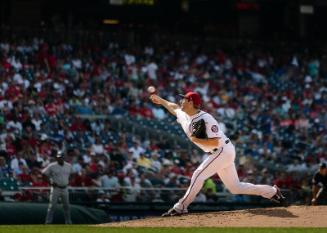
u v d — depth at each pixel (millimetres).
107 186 72312
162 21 121312
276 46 114938
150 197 73125
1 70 86438
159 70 99688
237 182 40812
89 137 81250
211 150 39750
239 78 105062
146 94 93188
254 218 39094
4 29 99188
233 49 112312
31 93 83875
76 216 64938
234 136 89938
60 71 91875
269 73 108500
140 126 88375
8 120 77125
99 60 97250
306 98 103750
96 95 89750
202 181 39938
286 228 35719
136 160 78812
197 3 122188
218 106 96250
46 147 74875
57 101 84688
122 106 89938
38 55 92500
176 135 88688
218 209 74125
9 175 69500
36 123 78875
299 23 123875
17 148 73562
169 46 108625
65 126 81250
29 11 109000
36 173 70125
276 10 124625
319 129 96875
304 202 77438
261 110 97812
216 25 123500
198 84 99188
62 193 60625
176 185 76625
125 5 117125
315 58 114312
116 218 70500
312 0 118750
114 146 80188
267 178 80188
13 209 62188
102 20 117188
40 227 37750
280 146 91250
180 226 37750
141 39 108438
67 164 61000
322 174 60469
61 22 110188
